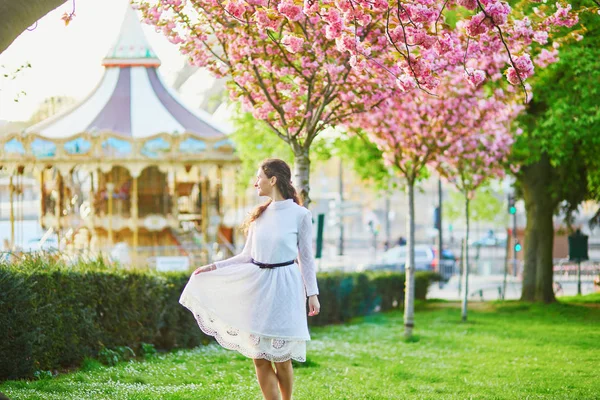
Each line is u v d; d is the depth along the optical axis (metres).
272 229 7.53
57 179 34.47
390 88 11.76
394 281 26.48
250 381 10.44
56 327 10.78
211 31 12.10
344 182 92.38
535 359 13.85
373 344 16.11
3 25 6.09
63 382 9.66
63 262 12.38
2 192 64.31
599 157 25.03
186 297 7.61
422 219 98.31
